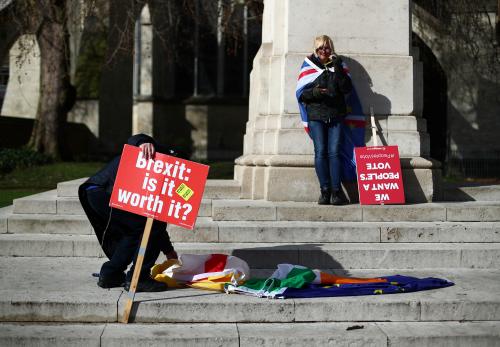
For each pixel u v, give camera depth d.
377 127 8.54
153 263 5.65
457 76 25.02
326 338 4.84
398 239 7.15
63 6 21.22
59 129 22.89
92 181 5.70
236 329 5.01
